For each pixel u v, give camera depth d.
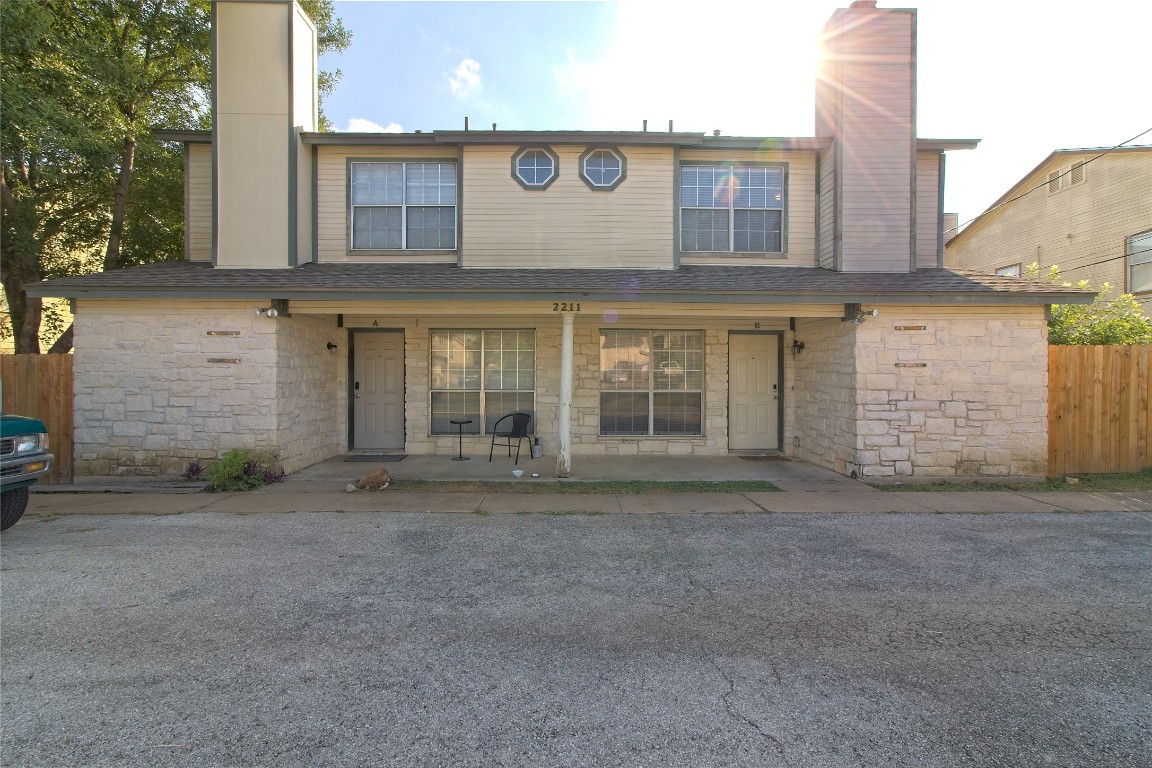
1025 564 5.11
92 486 8.09
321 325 10.35
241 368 8.62
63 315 15.30
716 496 7.73
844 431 9.13
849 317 8.86
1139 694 3.12
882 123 10.02
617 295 8.51
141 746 2.65
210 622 3.93
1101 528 6.23
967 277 9.45
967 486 8.30
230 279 8.76
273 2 9.84
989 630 3.86
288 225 9.84
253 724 2.82
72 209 12.86
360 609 4.15
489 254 10.25
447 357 11.14
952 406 8.70
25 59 10.40
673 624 3.94
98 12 12.13
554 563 5.14
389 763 2.55
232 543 5.66
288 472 9.05
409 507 7.10
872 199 10.00
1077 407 9.07
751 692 3.12
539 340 11.06
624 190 10.30
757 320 11.14
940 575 4.86
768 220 10.68
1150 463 9.15
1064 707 3.00
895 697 3.08
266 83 9.86
